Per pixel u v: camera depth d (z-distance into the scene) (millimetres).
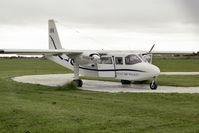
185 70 44281
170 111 11461
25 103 12859
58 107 11961
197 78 28344
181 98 14984
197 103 13469
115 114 10750
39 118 9852
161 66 56094
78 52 21047
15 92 17453
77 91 18547
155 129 8711
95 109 11711
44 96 15695
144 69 19953
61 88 20000
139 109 11859
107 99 14727
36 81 25812
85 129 8648
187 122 9617
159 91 18438
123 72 21281
